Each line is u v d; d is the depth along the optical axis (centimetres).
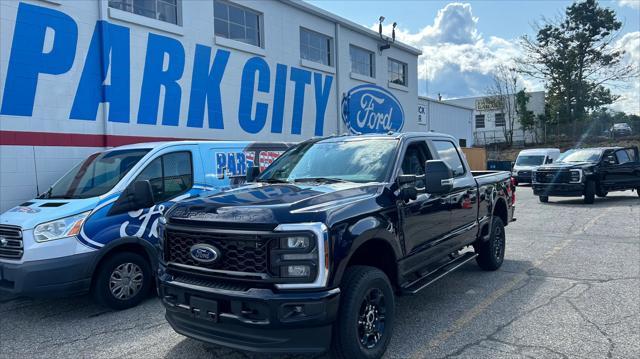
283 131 1417
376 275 402
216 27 1240
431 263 521
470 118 3091
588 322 497
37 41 855
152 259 623
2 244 560
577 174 1584
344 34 1698
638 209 1415
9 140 820
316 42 1600
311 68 1532
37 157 854
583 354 420
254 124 1317
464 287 641
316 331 349
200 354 447
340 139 562
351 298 376
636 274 683
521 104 4662
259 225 353
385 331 415
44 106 865
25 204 627
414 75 2161
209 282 376
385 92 1938
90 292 595
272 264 349
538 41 4669
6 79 816
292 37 1461
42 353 469
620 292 598
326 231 354
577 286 630
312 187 438
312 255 349
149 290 642
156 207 634
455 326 496
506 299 584
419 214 490
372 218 411
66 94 897
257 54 1327
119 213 601
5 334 527
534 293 605
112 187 616
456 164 625
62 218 558
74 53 909
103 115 952
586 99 4684
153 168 657
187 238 390
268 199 392
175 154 693
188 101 1132
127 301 602
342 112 1686
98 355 458
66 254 553
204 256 373
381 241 427
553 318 512
